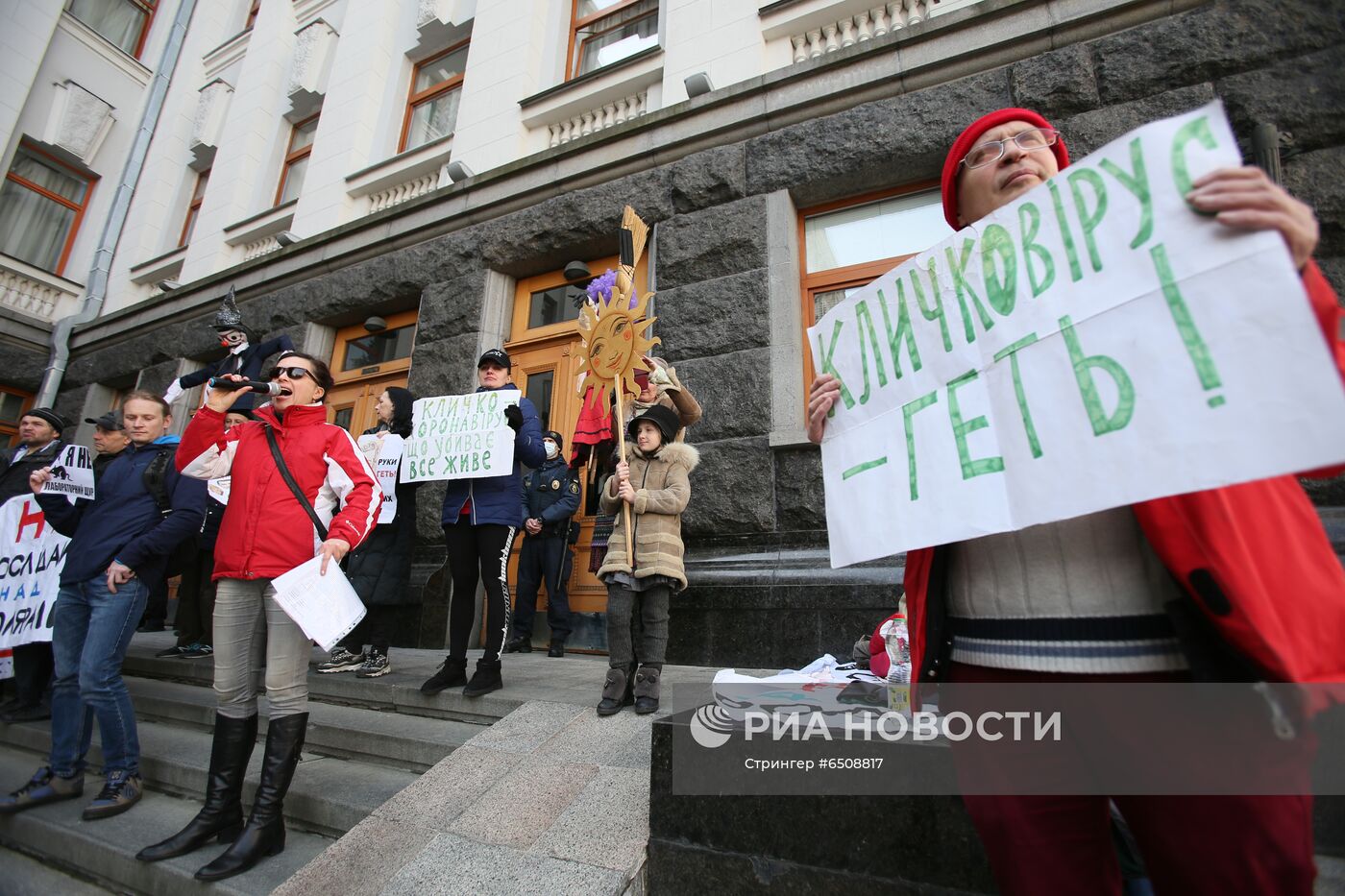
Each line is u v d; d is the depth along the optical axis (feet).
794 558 13.85
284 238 27.32
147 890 7.91
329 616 8.05
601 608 16.55
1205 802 2.68
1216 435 2.73
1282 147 12.03
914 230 16.20
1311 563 2.79
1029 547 3.44
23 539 13.41
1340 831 4.61
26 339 34.04
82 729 10.44
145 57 42.50
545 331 20.20
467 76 25.71
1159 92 13.37
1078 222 3.51
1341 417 2.42
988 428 3.81
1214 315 2.84
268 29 35.88
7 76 35.01
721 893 5.77
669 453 10.69
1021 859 3.14
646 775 7.55
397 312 24.48
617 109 21.80
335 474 9.08
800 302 16.29
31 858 9.37
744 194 17.21
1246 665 2.63
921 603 4.11
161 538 9.82
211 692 13.97
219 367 18.75
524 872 6.23
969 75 15.44
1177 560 2.77
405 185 26.53
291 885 6.73
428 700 11.23
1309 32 12.48
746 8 19.74
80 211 38.47
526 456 11.99
